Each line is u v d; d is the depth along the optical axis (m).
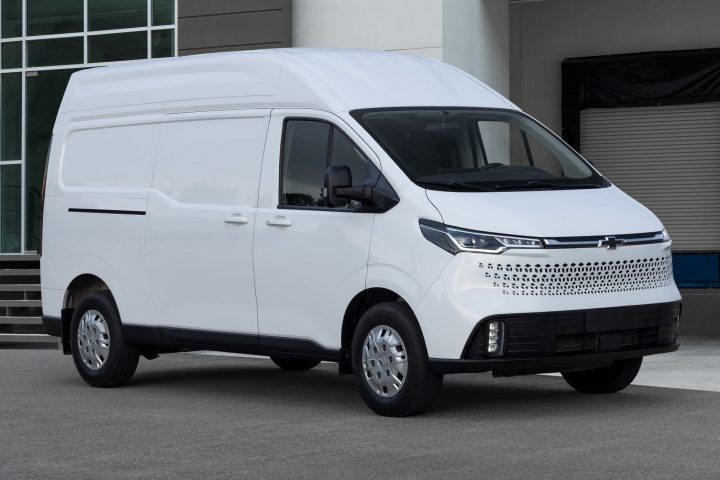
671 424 8.45
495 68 18.14
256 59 10.37
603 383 10.05
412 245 8.82
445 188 9.01
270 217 9.88
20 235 19.95
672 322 9.27
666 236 9.37
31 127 19.86
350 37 17.30
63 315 11.91
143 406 10.10
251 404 10.12
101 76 11.84
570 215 8.92
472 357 8.55
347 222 9.29
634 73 21.48
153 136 11.09
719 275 20.98
